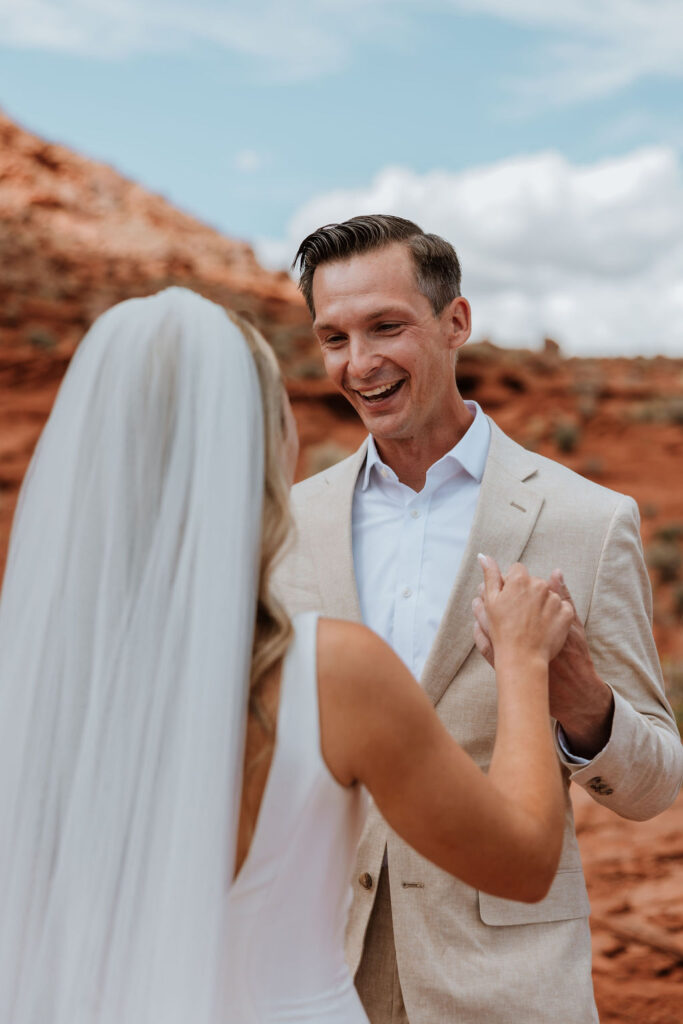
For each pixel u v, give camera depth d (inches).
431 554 89.4
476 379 1165.7
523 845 53.5
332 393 1022.4
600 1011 162.1
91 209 2615.7
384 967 81.4
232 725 50.8
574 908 79.6
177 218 2746.1
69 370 56.7
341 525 91.3
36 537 54.7
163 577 52.7
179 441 54.3
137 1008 49.1
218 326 55.9
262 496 55.2
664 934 182.1
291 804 52.5
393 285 86.4
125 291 1804.9
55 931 50.8
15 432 860.0
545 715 59.6
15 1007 50.9
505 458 90.3
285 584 91.0
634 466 943.7
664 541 721.6
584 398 1141.7
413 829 53.2
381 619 89.4
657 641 550.0
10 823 52.0
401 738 52.4
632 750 76.4
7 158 2632.9
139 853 50.1
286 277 2677.2
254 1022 52.9
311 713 52.6
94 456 54.5
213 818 49.8
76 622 53.0
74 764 52.1
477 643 65.6
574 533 85.0
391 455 92.7
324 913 54.7
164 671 51.3
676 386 1284.4
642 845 226.5
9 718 53.1
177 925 49.0
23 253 2079.2
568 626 63.4
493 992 75.2
